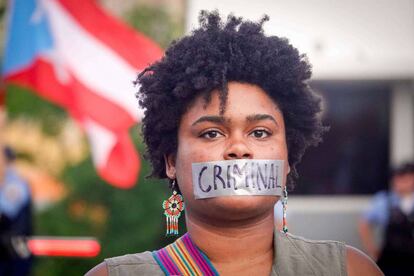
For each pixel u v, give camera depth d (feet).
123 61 27.78
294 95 10.03
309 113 10.23
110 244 33.99
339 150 40.96
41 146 35.55
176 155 9.95
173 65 9.91
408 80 38.88
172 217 10.42
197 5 34.91
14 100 35.60
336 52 36.73
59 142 35.60
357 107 40.52
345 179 41.01
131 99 27.73
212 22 10.16
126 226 34.12
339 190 41.01
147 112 10.18
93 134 27.96
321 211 40.63
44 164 35.40
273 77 9.72
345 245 10.03
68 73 28.09
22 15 28.19
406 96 39.93
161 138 10.12
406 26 37.27
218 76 9.47
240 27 9.95
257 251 9.66
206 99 9.49
